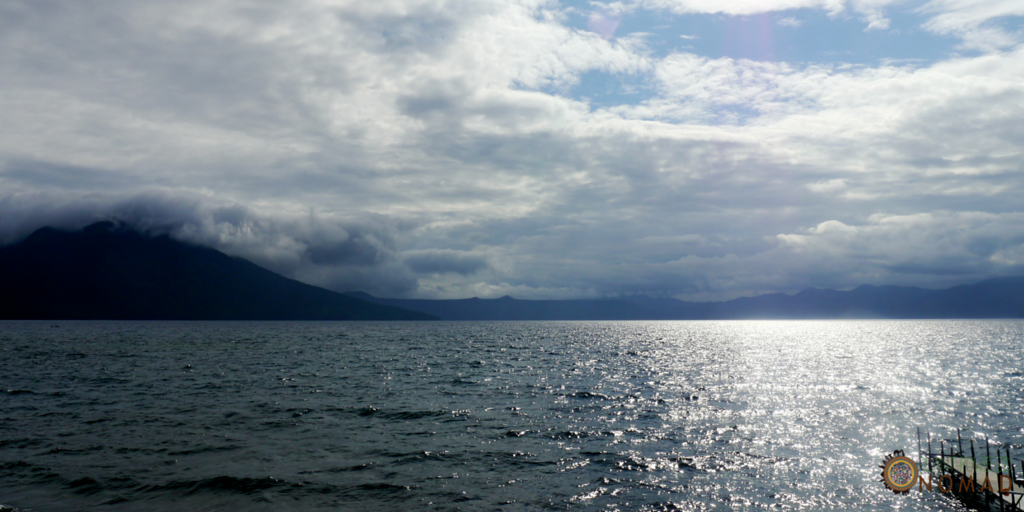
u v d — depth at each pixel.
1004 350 127.44
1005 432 39.91
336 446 35.44
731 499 26.84
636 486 28.41
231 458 32.59
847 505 26.22
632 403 51.53
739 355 115.50
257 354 112.06
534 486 28.44
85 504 25.48
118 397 53.09
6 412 44.91
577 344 161.88
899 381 67.94
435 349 133.88
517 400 53.22
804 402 51.91
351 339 188.25
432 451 34.47
